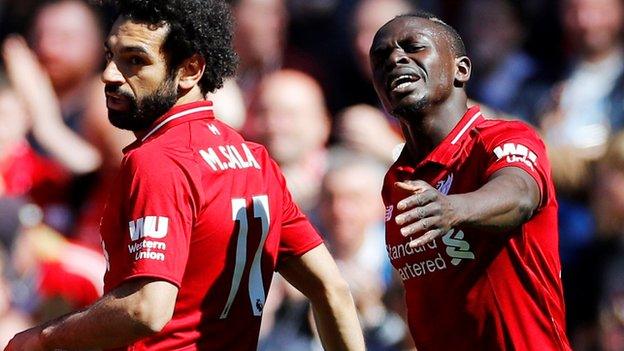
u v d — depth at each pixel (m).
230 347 16.98
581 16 33.09
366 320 25.34
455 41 17.62
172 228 15.92
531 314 17.16
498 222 15.47
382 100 17.67
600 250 28.42
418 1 36.34
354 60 36.16
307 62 36.50
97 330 15.84
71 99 34.78
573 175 29.44
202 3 16.89
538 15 34.97
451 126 17.48
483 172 16.81
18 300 26.91
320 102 32.31
